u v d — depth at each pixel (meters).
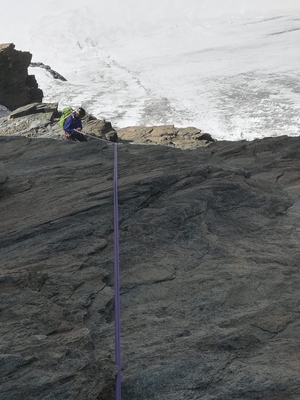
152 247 5.85
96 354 4.03
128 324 4.54
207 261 5.62
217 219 6.50
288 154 9.90
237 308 4.81
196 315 4.70
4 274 4.82
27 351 3.65
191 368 3.92
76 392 3.35
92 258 5.54
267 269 5.41
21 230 6.21
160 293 5.08
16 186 8.10
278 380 3.77
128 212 6.50
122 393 3.77
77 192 7.45
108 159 8.95
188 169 7.69
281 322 4.52
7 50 23.05
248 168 9.44
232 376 3.85
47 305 4.30
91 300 4.71
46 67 57.72
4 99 23.84
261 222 6.57
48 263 5.34
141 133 18.44
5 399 3.25
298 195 7.72
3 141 10.89
